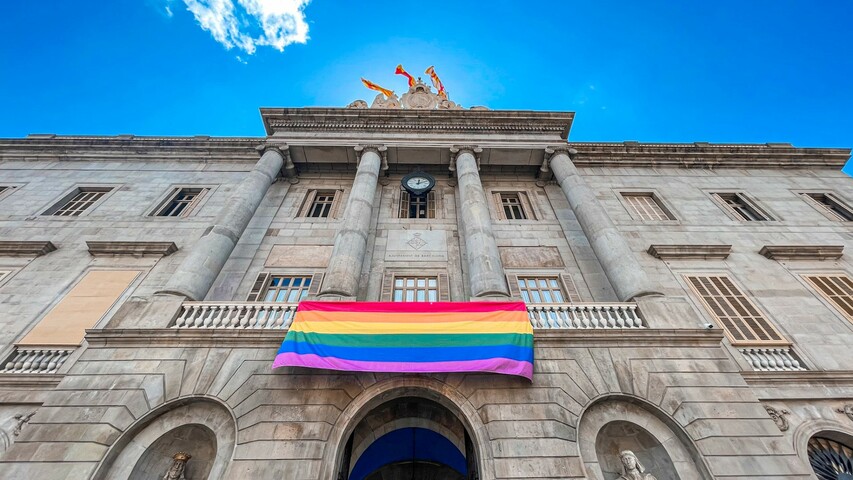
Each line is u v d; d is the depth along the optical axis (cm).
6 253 1288
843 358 1038
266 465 709
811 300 1199
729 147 1898
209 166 1827
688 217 1566
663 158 1888
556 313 991
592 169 1847
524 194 1689
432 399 854
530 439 750
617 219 1546
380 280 1237
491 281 1066
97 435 730
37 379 924
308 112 1733
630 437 831
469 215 1338
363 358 829
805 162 1900
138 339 880
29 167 1762
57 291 1176
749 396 821
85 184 1673
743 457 727
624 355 894
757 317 1144
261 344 891
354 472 1055
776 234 1487
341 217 1516
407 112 1748
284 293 1212
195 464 777
